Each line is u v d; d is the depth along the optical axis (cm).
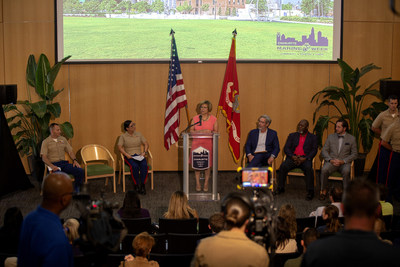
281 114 886
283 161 777
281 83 880
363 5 873
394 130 674
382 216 462
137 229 471
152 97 874
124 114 876
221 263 212
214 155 709
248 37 872
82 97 868
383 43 883
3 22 853
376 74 887
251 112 884
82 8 852
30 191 770
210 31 867
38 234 210
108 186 808
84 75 864
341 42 874
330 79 884
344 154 739
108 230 216
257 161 763
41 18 852
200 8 862
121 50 865
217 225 404
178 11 862
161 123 880
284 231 375
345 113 887
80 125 872
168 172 891
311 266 181
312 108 887
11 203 706
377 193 181
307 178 740
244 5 865
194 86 873
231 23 867
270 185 282
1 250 388
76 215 652
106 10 856
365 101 889
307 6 868
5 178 740
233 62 849
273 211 258
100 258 220
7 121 807
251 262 211
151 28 862
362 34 879
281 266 360
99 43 862
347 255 175
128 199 488
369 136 820
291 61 874
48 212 217
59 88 861
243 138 889
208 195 736
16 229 388
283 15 870
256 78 877
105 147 858
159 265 375
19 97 863
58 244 209
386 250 174
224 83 855
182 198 487
